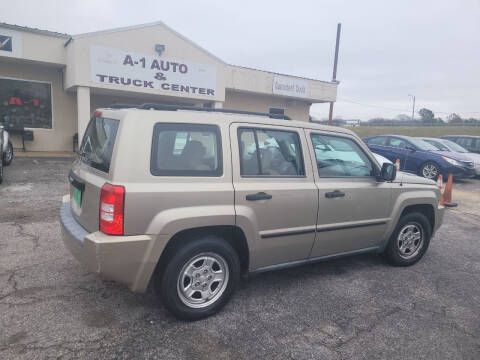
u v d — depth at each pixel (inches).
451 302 144.6
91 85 452.1
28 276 143.7
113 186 102.7
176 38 502.9
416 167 474.3
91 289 136.0
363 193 155.0
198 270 119.6
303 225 138.9
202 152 118.2
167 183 110.0
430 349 112.6
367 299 142.9
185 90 522.9
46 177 345.1
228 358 102.4
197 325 117.8
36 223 210.8
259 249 130.0
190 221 111.7
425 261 190.4
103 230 104.7
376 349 110.9
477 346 115.5
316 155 145.3
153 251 107.8
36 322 113.2
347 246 157.6
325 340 114.0
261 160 130.3
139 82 484.1
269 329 118.0
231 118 126.2
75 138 526.3
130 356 100.3
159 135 111.5
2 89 480.7
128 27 464.8
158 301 130.8
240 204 122.2
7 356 96.9
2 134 379.6
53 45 462.6
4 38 431.8
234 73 611.5
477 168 491.5
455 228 261.6
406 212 179.2
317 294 144.7
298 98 718.5
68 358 97.8
